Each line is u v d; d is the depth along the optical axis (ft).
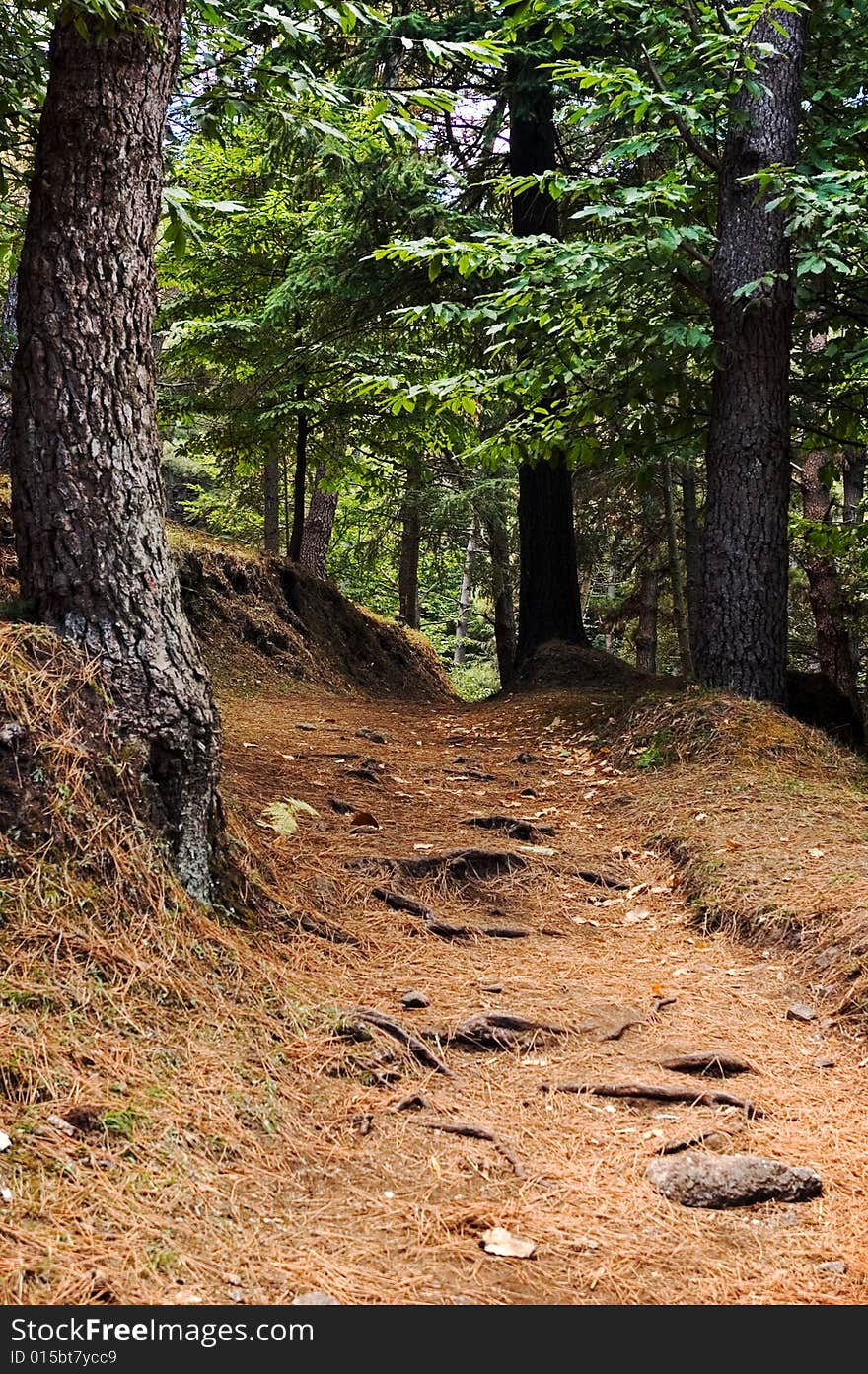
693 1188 9.07
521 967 14.66
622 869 19.03
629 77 23.11
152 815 12.32
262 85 16.22
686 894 17.62
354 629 48.01
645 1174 9.41
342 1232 8.19
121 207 12.35
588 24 28.53
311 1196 8.70
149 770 12.39
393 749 28.19
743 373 25.70
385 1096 10.57
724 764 22.63
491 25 33.53
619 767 25.21
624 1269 8.01
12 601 12.54
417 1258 7.95
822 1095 11.31
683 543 58.03
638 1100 11.02
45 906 10.62
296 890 15.19
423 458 55.98
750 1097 11.15
